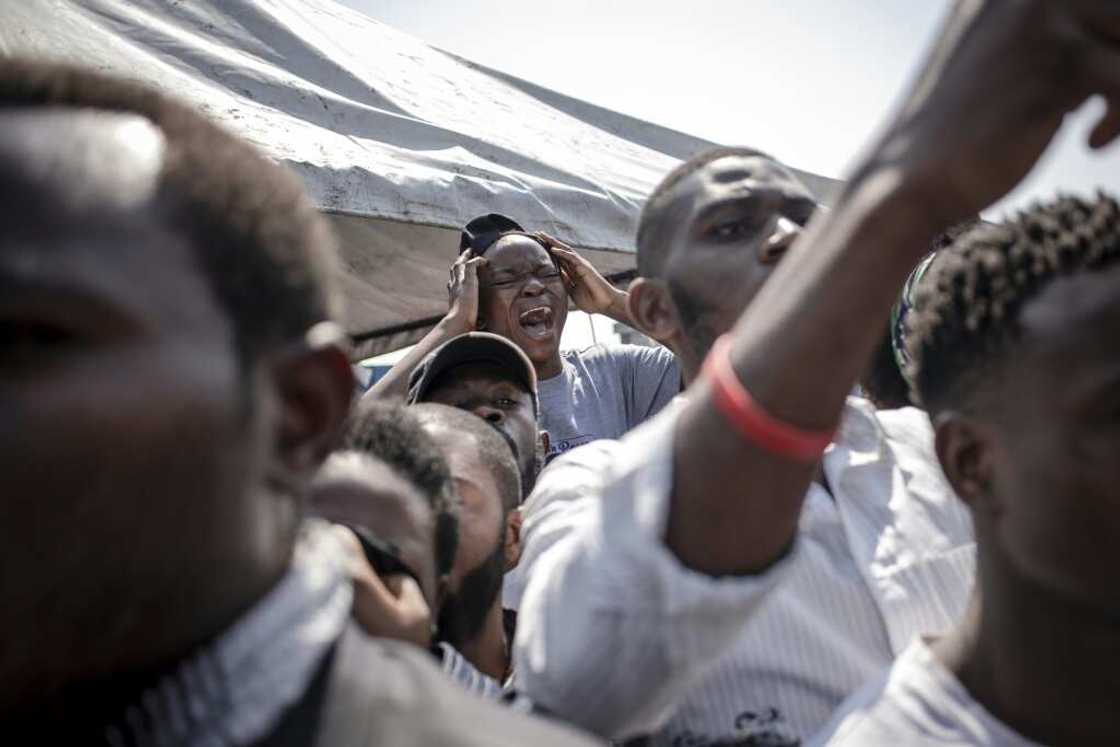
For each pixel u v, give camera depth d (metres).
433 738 0.77
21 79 0.82
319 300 0.87
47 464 0.70
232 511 0.77
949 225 1.05
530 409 2.75
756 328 1.08
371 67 5.18
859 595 1.58
